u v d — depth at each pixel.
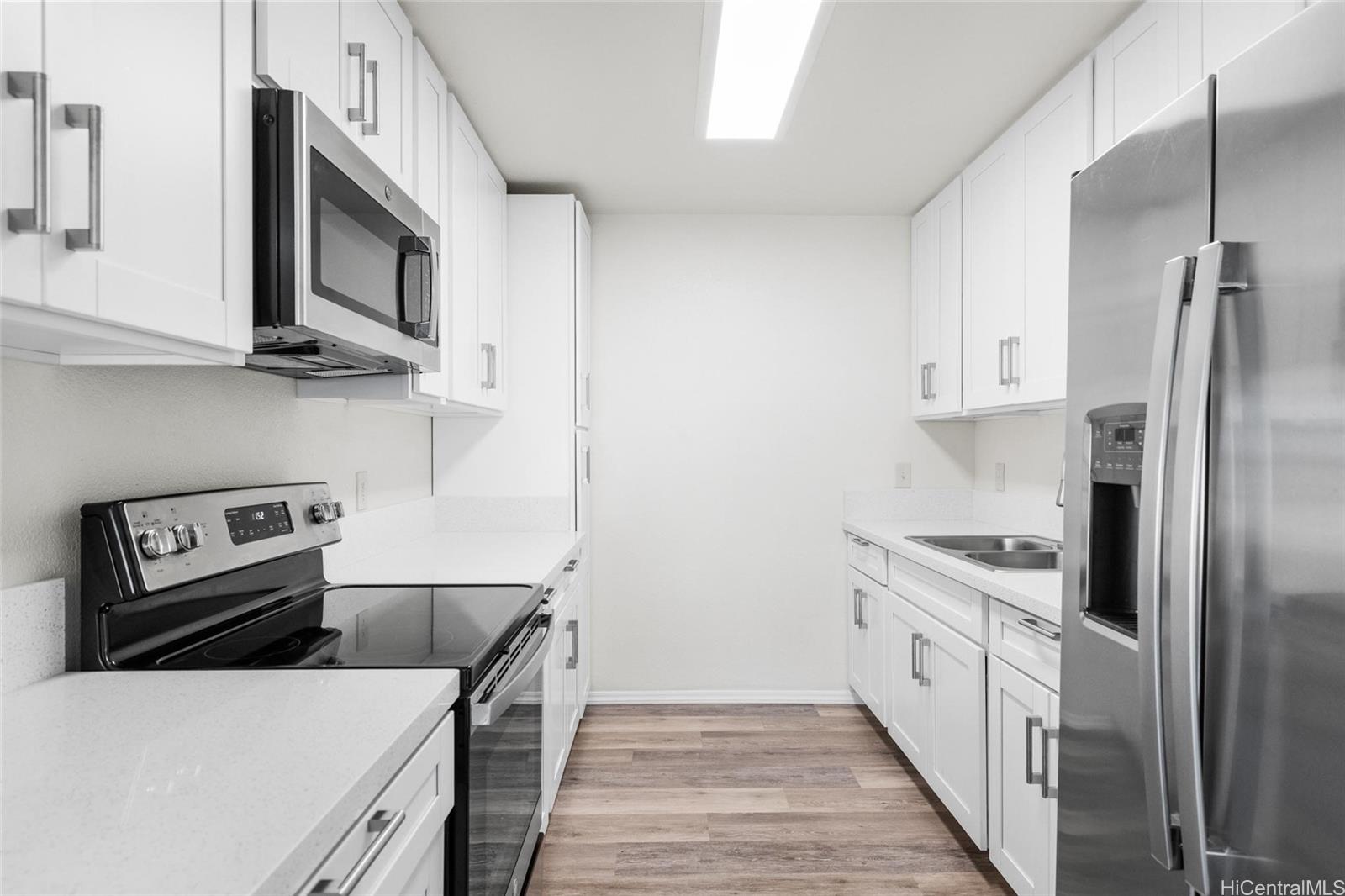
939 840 2.32
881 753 2.97
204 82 0.98
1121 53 1.91
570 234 3.06
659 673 3.56
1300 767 0.77
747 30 1.97
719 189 3.21
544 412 3.04
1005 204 2.54
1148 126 1.07
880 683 3.06
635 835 2.34
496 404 2.78
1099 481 1.22
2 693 1.04
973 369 2.82
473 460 3.04
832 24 1.94
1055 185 2.21
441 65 2.14
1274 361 0.82
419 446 2.89
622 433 3.57
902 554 2.72
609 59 2.12
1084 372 1.26
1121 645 1.13
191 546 1.28
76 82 0.76
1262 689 0.82
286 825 0.69
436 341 1.84
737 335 3.59
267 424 1.75
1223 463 0.89
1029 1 1.83
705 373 3.58
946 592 2.38
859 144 2.72
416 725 0.97
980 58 2.12
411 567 2.17
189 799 0.74
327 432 2.08
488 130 2.60
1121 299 1.15
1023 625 1.84
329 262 1.21
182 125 0.94
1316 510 0.76
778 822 2.42
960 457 3.60
